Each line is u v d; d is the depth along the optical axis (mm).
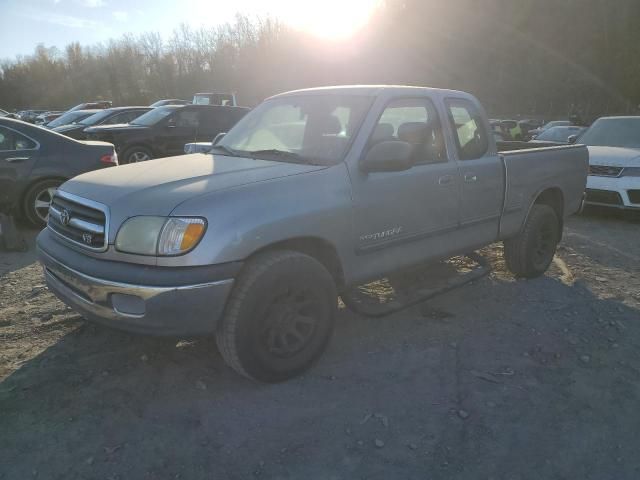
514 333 4062
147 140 12008
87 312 3105
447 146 4184
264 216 3008
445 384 3338
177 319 2834
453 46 53156
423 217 3943
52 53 78375
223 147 4227
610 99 49000
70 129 14633
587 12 48500
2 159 6840
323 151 3623
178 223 2822
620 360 3689
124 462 2617
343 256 3465
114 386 3250
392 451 2721
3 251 6242
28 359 3564
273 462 2631
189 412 3008
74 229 3238
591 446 2801
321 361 3592
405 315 4371
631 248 6605
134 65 67688
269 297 3059
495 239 4727
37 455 2654
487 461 2670
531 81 51000
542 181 5090
